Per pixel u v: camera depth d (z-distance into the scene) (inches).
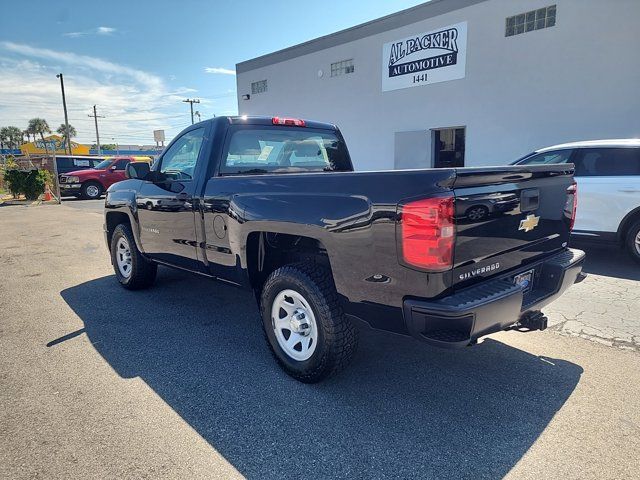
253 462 89.5
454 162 553.9
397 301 96.7
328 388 117.9
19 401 113.1
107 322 168.9
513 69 460.4
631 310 170.1
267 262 138.1
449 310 88.2
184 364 133.1
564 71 426.6
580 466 86.2
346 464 88.6
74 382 122.7
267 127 164.9
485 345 142.3
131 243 199.2
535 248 116.6
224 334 156.3
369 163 625.9
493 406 107.8
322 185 109.1
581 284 204.2
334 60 648.4
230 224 135.2
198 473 86.4
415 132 558.6
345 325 112.1
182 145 168.2
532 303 109.4
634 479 82.3
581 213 240.8
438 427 100.0
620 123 401.7
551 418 102.2
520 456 89.7
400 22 554.9
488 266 101.3
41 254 304.2
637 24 381.1
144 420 104.3
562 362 129.6
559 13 422.0
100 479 84.9
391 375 124.3
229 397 114.2
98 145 2196.1
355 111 633.0
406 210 90.6
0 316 177.5
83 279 234.4
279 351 126.0
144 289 211.2
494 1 464.1
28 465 89.0
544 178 114.5
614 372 123.0
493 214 98.1
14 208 643.5
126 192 195.8
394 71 572.7
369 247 98.3
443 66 518.3
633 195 224.7
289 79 728.3
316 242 125.8
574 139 429.4
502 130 478.3
